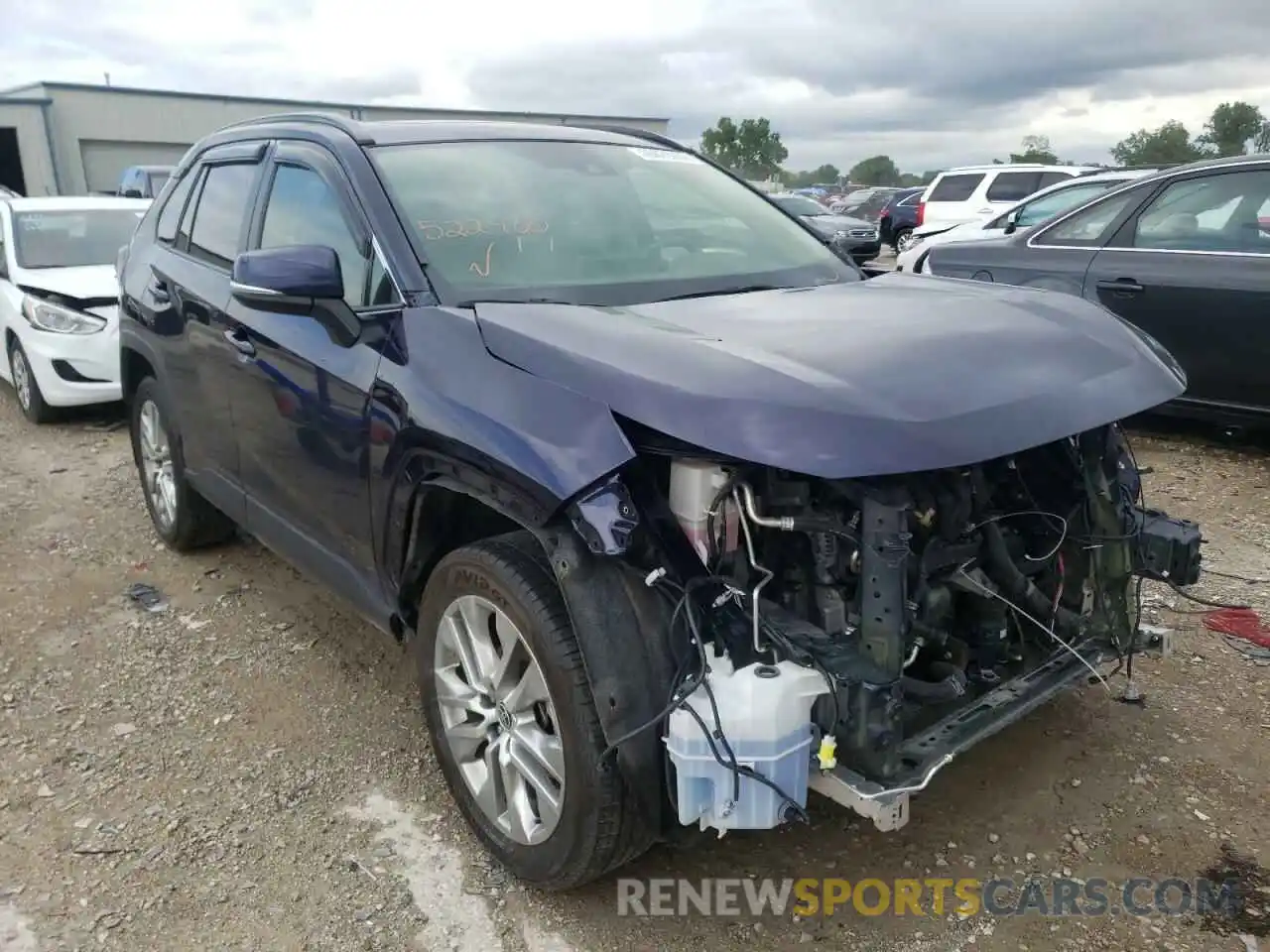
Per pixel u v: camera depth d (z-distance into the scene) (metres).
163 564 4.93
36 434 7.62
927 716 2.56
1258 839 2.85
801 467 2.07
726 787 2.14
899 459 2.10
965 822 2.95
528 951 2.50
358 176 3.21
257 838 2.93
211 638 4.16
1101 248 6.49
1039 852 2.82
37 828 2.98
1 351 8.33
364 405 2.89
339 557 3.29
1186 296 6.01
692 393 2.21
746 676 2.14
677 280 3.18
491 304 2.76
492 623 2.69
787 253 3.62
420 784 3.18
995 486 2.81
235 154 4.14
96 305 7.55
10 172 30.67
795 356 2.39
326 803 3.09
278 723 3.53
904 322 2.72
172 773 3.25
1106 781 3.11
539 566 2.48
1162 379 2.76
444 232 3.06
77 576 4.80
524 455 2.31
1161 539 2.94
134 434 5.16
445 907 2.65
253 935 2.56
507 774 2.65
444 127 3.60
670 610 2.22
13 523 5.57
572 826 2.40
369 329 2.93
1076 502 2.96
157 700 3.69
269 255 2.79
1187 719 3.44
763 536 2.37
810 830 2.93
